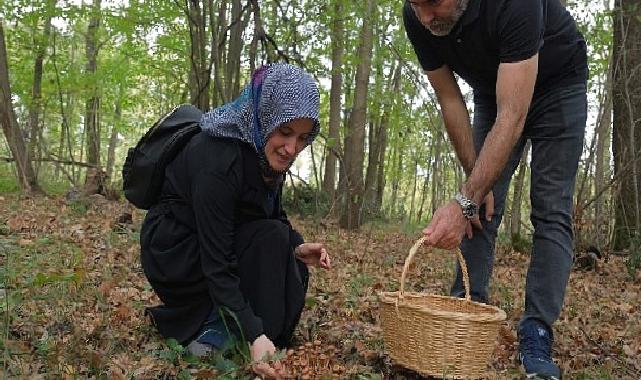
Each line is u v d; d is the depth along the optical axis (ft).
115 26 47.70
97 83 57.57
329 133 53.72
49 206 33.09
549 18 9.81
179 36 51.78
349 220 38.86
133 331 10.11
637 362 11.09
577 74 10.06
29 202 34.81
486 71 10.09
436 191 62.44
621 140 30.86
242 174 8.81
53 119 77.25
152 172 9.41
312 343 9.32
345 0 36.91
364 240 33.40
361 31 43.39
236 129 8.76
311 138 8.75
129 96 71.41
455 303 9.68
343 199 42.32
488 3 9.00
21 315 10.27
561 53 9.84
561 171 9.96
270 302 9.11
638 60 29.94
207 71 30.30
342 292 14.87
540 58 9.77
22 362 8.07
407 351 8.32
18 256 14.05
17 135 41.63
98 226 24.38
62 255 16.08
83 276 11.14
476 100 11.60
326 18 37.24
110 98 66.90
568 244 9.91
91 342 9.46
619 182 30.66
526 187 63.16
